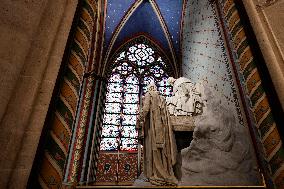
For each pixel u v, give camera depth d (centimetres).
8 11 252
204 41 798
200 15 857
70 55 297
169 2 1123
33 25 271
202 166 464
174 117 548
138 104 1147
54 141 244
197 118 550
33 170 220
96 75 1117
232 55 548
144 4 1157
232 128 533
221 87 623
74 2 322
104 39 1195
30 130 232
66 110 266
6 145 213
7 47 238
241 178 439
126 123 1104
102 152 1025
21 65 249
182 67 1162
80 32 323
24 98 238
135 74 1233
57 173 233
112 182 925
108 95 1164
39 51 267
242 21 376
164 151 441
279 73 285
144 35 1295
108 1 1117
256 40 331
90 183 868
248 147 478
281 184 266
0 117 215
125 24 1217
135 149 1047
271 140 286
